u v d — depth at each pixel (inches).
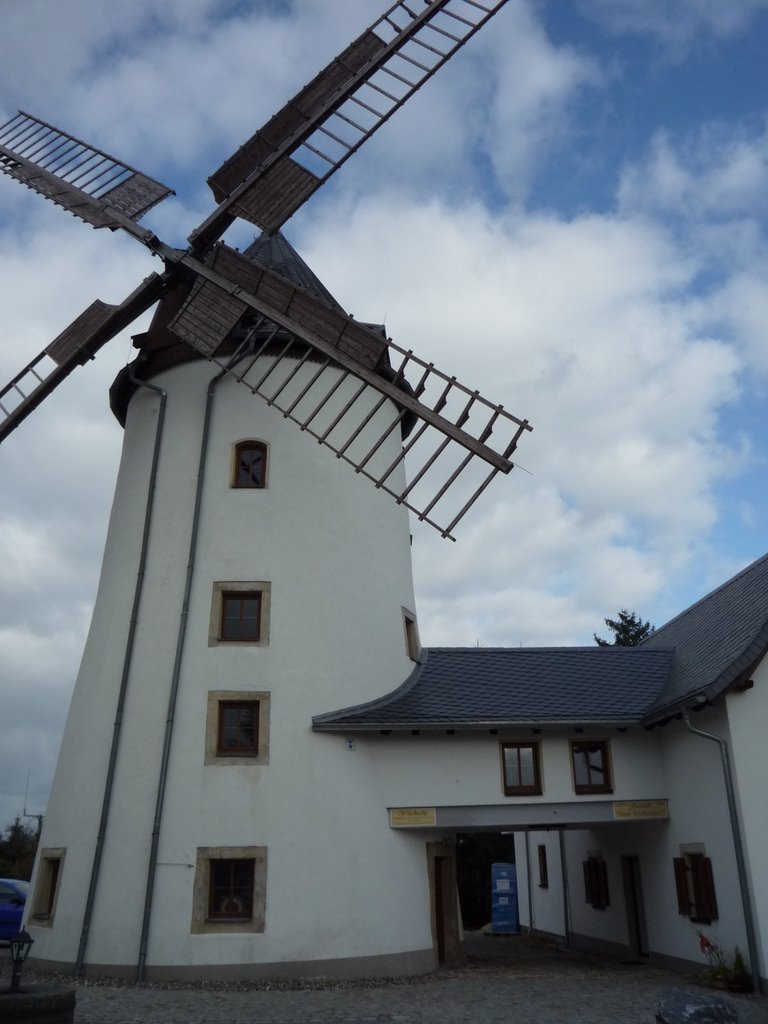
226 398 749.9
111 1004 487.5
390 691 709.9
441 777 672.4
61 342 772.6
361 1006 493.7
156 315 786.2
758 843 587.2
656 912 711.7
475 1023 445.1
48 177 840.9
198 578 690.8
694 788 653.9
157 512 726.5
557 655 808.3
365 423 665.6
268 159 757.3
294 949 589.6
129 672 671.8
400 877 646.5
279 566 697.6
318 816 629.0
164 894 596.1
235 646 668.1
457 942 708.0
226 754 638.5
